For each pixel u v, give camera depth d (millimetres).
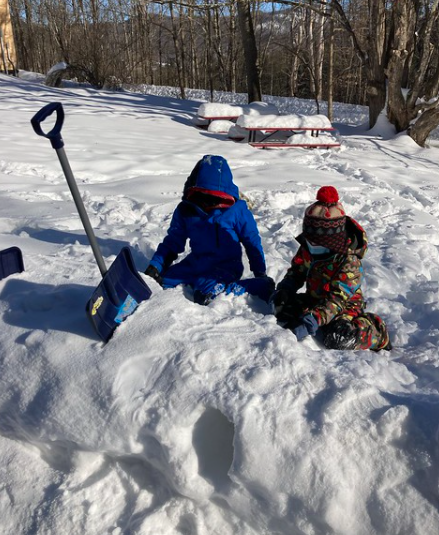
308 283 3104
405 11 12391
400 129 13133
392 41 13062
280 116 11102
